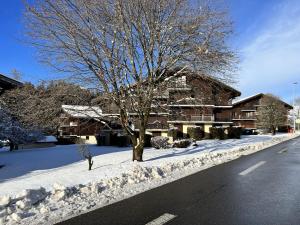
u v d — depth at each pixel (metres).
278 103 62.94
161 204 6.34
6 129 24.44
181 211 5.84
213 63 13.56
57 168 14.10
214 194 7.26
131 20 13.23
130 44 13.55
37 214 5.66
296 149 22.30
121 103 14.16
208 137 44.12
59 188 7.06
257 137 47.03
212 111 45.69
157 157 17.28
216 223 5.15
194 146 25.97
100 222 5.21
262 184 8.48
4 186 9.13
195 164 13.04
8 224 5.14
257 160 14.87
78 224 5.12
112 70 13.34
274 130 60.47
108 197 6.91
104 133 30.36
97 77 13.38
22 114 14.37
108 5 12.97
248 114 71.31
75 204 6.30
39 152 23.45
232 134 43.78
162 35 13.65
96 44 13.05
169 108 15.48
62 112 14.27
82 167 13.77
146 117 15.02
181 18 13.50
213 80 14.77
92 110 14.47
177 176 9.98
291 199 6.75
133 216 5.53
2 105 20.56
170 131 37.12
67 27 12.62
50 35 12.84
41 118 14.04
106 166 13.58
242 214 5.65
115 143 29.28
